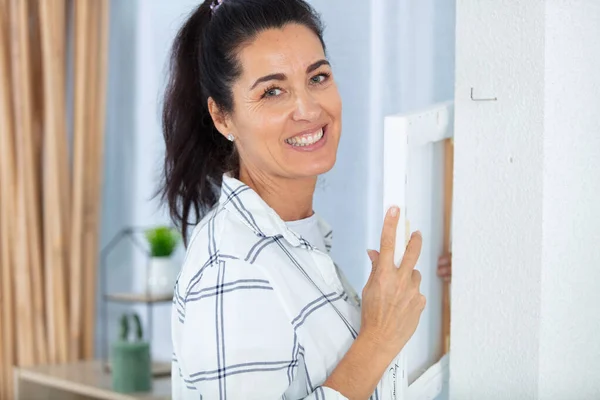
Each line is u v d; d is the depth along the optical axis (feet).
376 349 3.83
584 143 4.39
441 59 6.93
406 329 3.90
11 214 9.61
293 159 4.03
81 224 9.78
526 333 4.35
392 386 4.09
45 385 9.12
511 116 4.34
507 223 4.39
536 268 4.30
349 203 7.63
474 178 4.50
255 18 3.98
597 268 4.54
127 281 10.02
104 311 10.23
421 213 4.62
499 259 4.43
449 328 5.15
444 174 5.02
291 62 3.94
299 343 3.84
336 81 7.67
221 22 4.07
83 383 8.45
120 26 9.97
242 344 3.68
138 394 7.96
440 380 4.79
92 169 9.86
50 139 9.58
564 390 4.44
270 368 3.72
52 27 9.52
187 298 3.86
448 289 5.15
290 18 4.01
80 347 9.93
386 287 3.87
